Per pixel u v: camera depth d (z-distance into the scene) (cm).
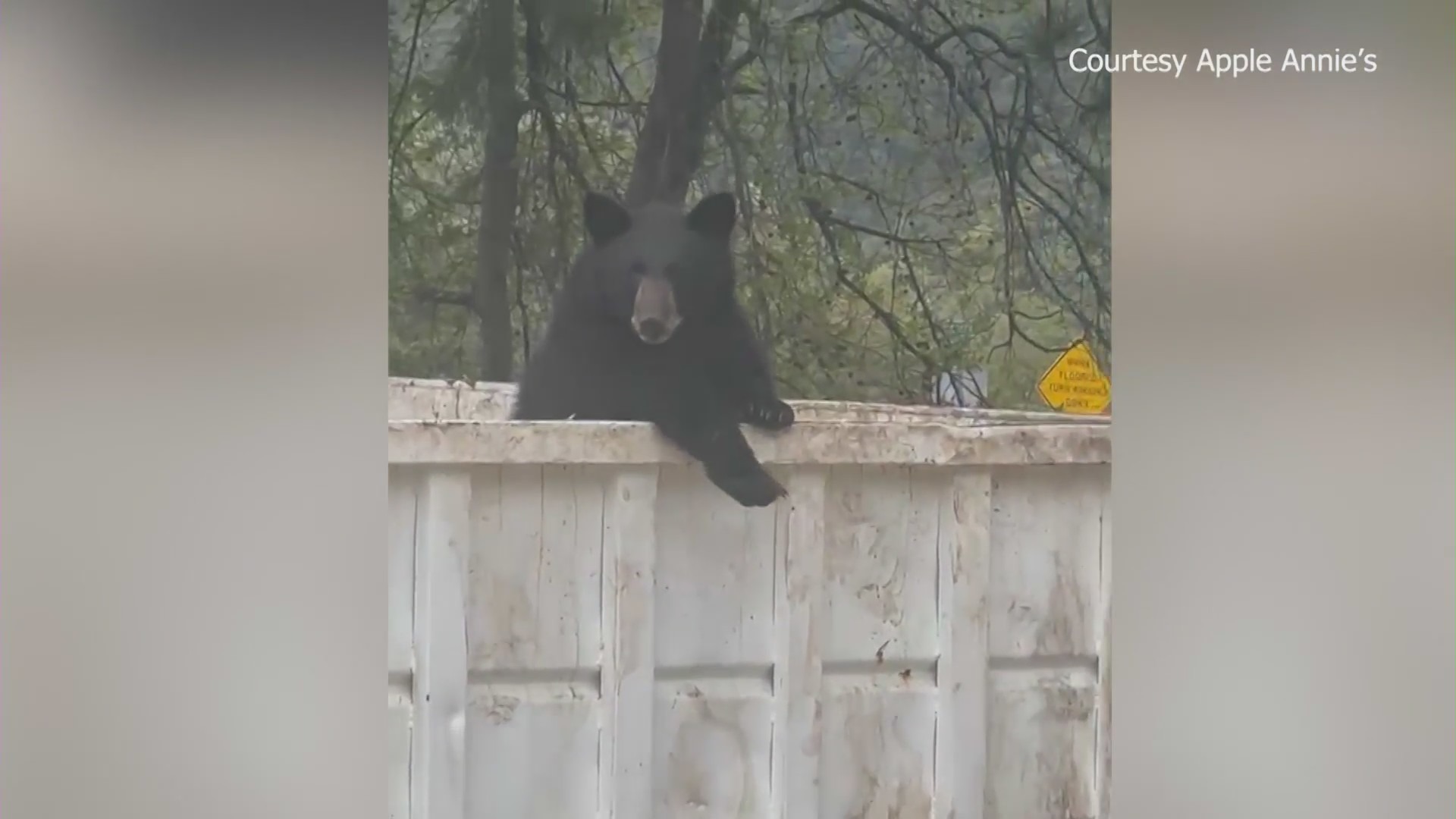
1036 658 553
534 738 506
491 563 505
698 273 518
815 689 522
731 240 527
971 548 538
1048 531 552
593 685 513
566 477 511
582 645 510
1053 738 553
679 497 520
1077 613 555
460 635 502
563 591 509
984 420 541
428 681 501
